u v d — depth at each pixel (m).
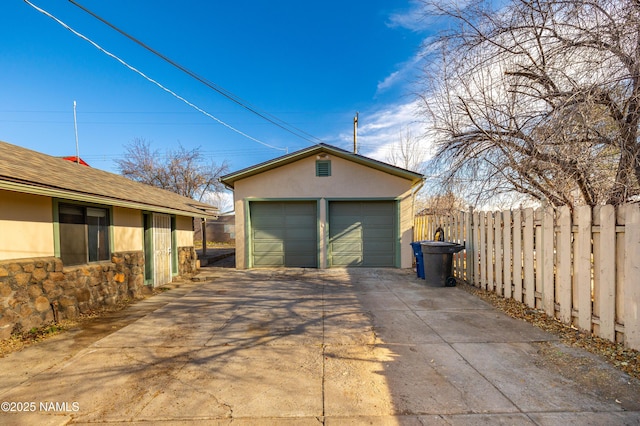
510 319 4.73
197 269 10.71
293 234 10.39
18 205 4.47
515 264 5.40
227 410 2.59
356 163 10.16
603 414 2.42
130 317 5.30
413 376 3.09
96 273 5.85
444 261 7.12
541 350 3.59
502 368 3.20
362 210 10.35
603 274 3.66
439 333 4.24
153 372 3.27
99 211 6.15
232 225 25.30
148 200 7.57
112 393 2.87
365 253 10.33
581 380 2.90
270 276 8.99
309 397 2.76
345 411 2.55
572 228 4.18
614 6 3.87
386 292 6.75
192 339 4.20
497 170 5.54
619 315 3.50
